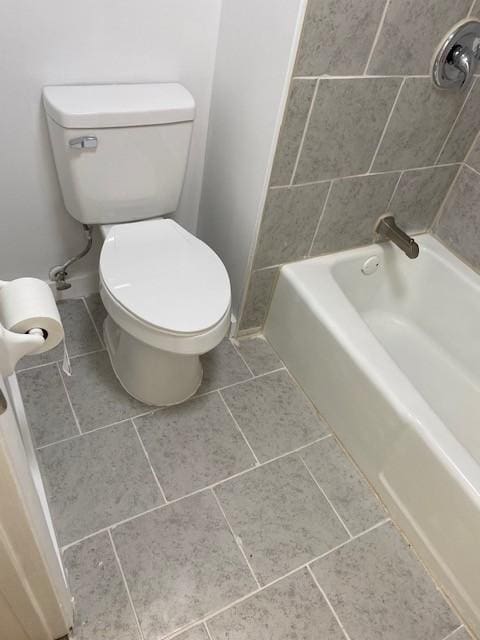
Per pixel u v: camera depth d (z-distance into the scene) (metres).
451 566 1.19
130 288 1.24
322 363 1.49
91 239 1.58
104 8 1.23
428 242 1.78
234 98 1.40
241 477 1.38
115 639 1.06
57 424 1.41
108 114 1.24
